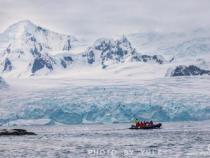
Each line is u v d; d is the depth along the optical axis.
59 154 152.88
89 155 149.00
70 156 147.38
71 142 199.62
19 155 152.00
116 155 147.50
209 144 180.62
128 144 186.12
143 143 189.25
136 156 144.38
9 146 181.38
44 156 148.38
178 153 150.62
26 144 190.12
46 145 185.38
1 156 150.00
